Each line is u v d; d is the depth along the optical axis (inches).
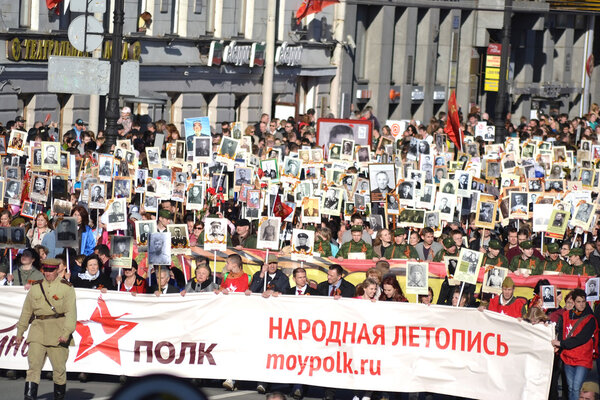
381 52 3083.2
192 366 973.2
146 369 970.1
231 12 2512.3
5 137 1443.2
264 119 1984.5
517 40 3772.1
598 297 1050.1
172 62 2311.8
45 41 1957.4
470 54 3555.6
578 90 4062.5
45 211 1293.1
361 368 968.3
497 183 1728.6
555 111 3366.1
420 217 1298.0
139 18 2226.9
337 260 1165.1
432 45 3304.6
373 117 2409.0
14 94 1919.3
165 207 1368.1
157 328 972.6
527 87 3786.9
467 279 1007.0
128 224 1309.1
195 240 1259.8
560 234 1300.4
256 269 1167.0
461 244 1256.2
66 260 1038.4
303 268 1072.8
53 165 1278.3
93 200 1219.2
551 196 1489.9
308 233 1083.9
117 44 1485.0
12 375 1001.5
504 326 964.0
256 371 971.9
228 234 1285.7
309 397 1003.3
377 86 3090.6
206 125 1429.6
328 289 1022.4
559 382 1129.4
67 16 2050.9
